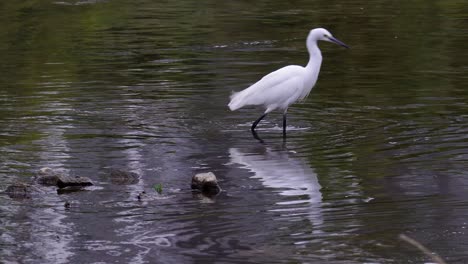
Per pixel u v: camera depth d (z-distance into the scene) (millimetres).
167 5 32344
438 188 11344
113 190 11672
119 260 9094
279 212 10500
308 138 14383
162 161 13086
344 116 15906
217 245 9430
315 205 10758
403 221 10016
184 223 10203
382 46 23250
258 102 14891
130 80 19453
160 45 24031
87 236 9867
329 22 27609
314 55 15125
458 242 9242
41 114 16281
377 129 14828
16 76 20031
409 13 29047
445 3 31047
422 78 19062
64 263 9055
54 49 23656
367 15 28812
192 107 16828
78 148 13859
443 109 16188
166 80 19391
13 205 11055
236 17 29062
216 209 10703
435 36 24562
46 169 12242
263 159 13086
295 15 29219
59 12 30781
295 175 12164
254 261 8898
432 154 13117
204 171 12508
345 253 9031
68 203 11016
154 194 11414
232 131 15008
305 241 9453
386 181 11758
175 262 8969
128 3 32969
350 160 12898
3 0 33812
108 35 25891
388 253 9000
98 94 18031
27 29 27188
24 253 9375
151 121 15734
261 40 24625
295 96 14859
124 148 13867
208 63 21297
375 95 17547
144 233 9914
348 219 10148
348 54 22266
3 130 15062
